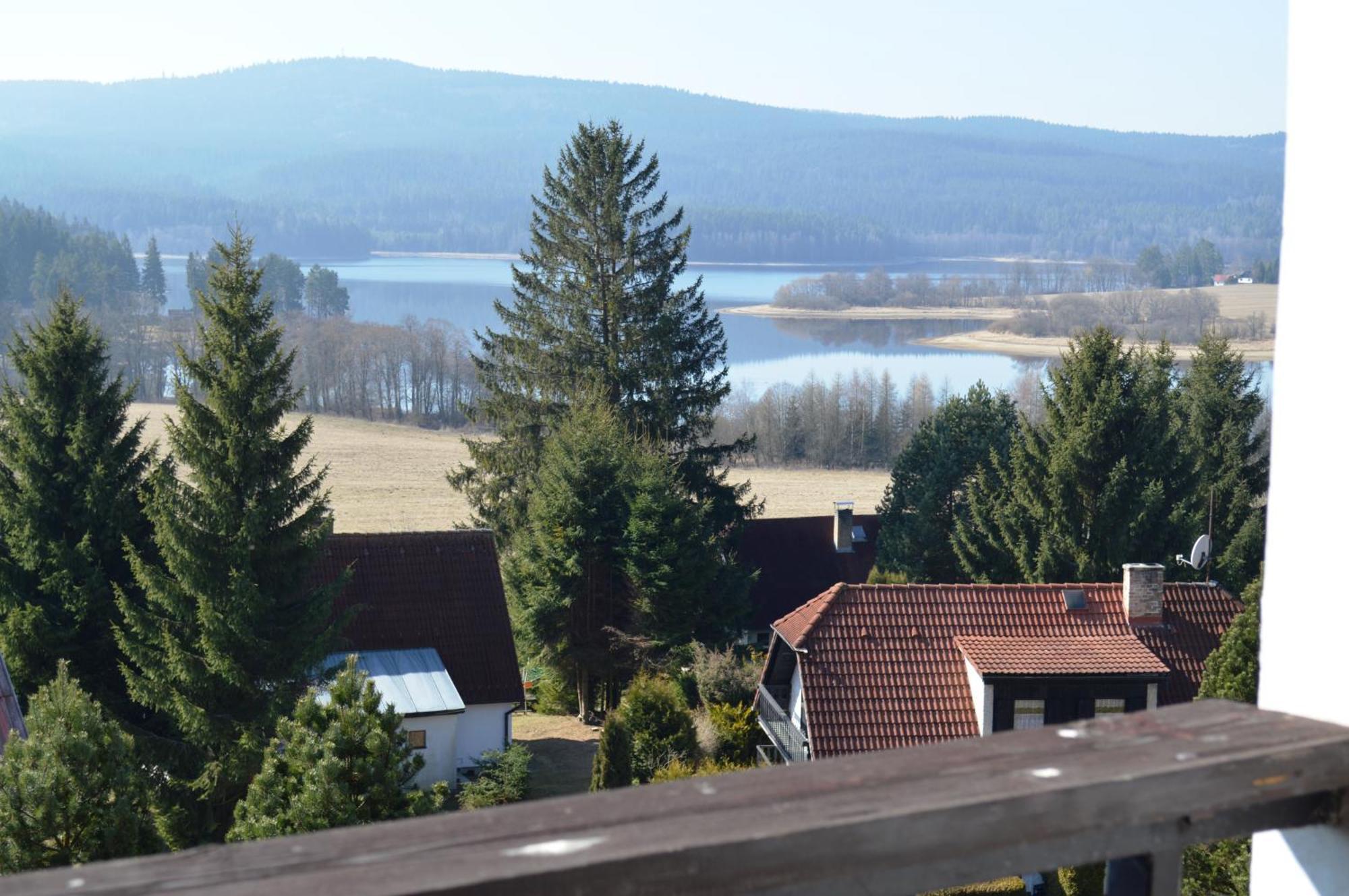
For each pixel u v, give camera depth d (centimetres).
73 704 1762
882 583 5372
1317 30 257
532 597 4703
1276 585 266
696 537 4709
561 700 5025
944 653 2969
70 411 3484
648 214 6200
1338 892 233
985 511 5197
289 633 3281
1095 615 3070
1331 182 255
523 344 6053
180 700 3161
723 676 3953
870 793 203
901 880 197
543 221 6191
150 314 17525
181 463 3375
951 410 6162
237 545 3219
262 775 1981
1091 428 4697
